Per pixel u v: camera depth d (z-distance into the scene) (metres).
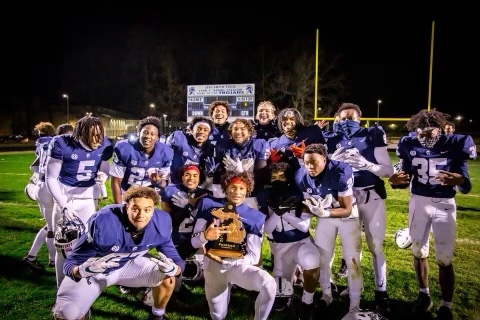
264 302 3.02
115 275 3.14
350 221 3.50
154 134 4.02
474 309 3.66
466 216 7.37
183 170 3.88
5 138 33.06
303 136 4.29
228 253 3.18
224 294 3.31
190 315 3.55
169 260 3.00
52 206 4.29
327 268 3.64
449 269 3.45
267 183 3.82
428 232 3.58
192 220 3.88
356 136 3.89
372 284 4.20
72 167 3.83
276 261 3.69
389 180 3.72
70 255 2.95
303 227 3.54
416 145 3.57
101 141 3.87
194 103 19.67
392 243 5.67
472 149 3.38
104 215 2.90
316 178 3.46
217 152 4.28
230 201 3.29
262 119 5.16
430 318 3.51
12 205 7.82
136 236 2.97
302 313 3.45
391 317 3.53
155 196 2.89
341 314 3.58
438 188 3.49
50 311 3.51
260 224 3.32
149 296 3.57
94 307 3.62
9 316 3.41
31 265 4.42
